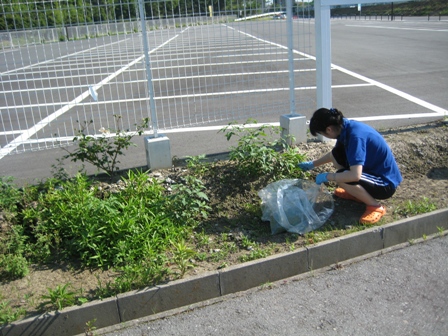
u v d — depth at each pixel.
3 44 5.63
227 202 4.54
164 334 3.06
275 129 5.46
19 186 5.09
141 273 3.44
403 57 14.55
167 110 8.70
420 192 4.71
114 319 3.22
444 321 3.06
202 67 13.59
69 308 3.12
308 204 4.12
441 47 16.72
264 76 11.66
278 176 4.78
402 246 4.02
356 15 57.50
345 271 3.69
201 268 3.57
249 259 3.65
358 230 3.98
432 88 9.55
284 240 3.94
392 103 8.40
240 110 8.35
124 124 7.84
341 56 15.65
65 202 4.27
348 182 4.10
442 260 3.76
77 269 3.69
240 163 4.89
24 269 3.58
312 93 9.64
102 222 3.90
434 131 5.94
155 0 5.13
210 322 3.16
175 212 4.14
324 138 5.70
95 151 4.84
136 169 4.86
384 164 4.14
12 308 3.19
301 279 3.63
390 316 3.13
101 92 10.80
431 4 45.62
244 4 5.40
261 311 3.25
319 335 2.97
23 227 4.05
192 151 6.08
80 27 6.08
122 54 14.18
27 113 9.05
